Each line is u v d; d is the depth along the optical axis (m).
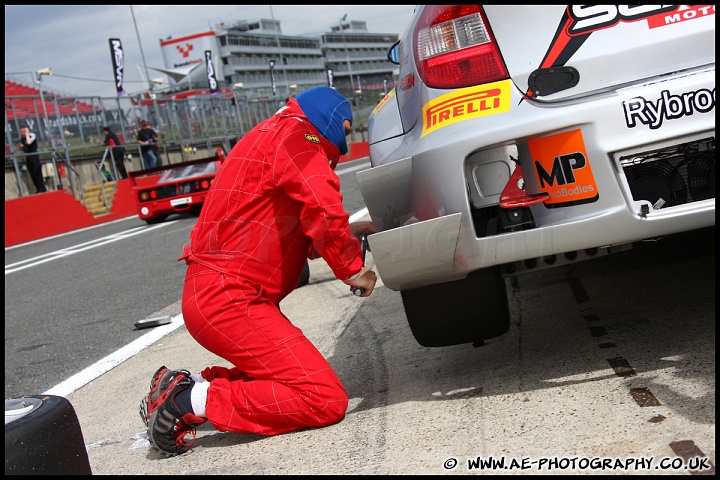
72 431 1.96
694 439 1.78
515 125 2.12
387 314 3.74
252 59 76.00
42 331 5.24
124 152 20.52
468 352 2.90
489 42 2.25
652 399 2.06
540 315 3.18
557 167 2.12
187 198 12.33
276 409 2.36
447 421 2.22
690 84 2.05
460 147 2.16
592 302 3.20
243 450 2.35
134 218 16.36
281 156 2.34
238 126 26.69
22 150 17.02
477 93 2.22
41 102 17.92
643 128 2.06
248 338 2.37
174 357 3.71
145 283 6.53
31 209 15.54
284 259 2.44
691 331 2.55
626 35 2.17
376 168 2.32
